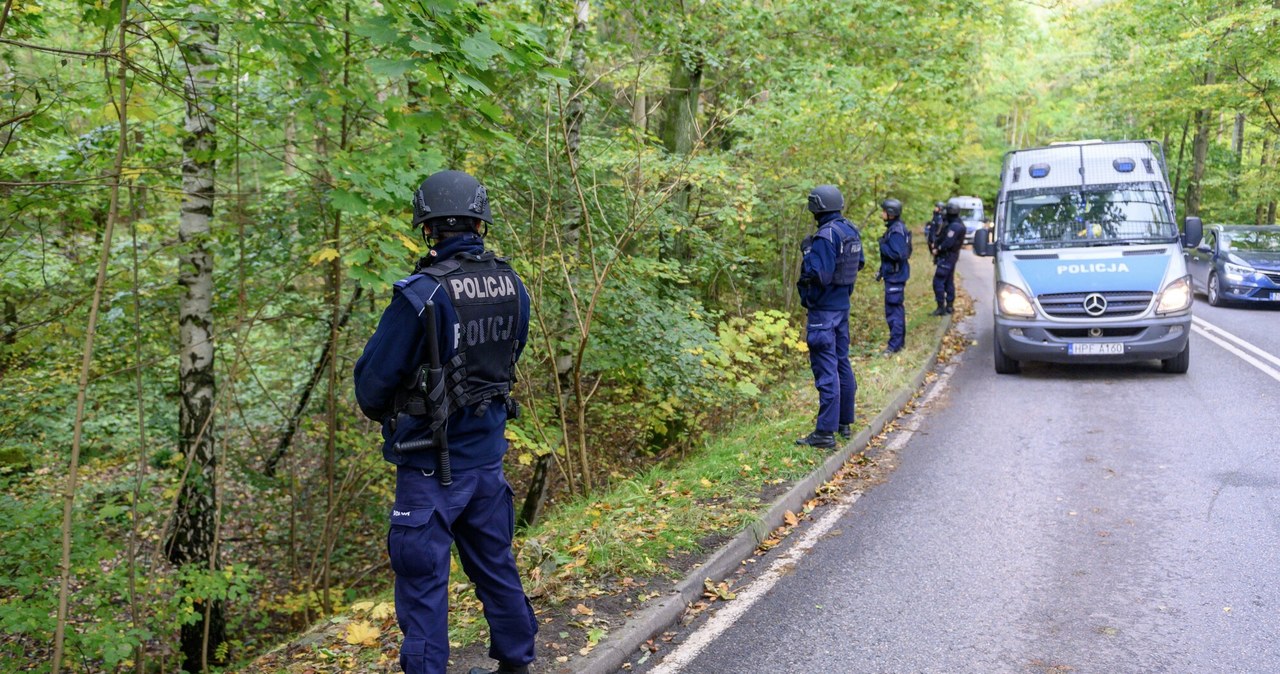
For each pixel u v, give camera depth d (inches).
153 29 200.2
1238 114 965.2
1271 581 176.6
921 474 266.8
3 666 237.3
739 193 384.8
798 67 433.7
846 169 471.8
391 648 165.3
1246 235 669.3
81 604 242.8
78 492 307.4
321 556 378.6
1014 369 418.3
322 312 321.1
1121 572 185.6
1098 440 295.1
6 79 220.5
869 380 379.2
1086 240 410.9
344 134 265.4
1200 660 147.5
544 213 302.4
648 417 390.6
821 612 173.2
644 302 320.5
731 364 356.5
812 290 273.0
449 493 119.8
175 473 286.0
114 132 261.1
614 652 151.9
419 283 116.1
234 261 306.3
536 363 333.4
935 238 611.8
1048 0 558.9
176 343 312.8
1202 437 290.4
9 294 275.1
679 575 184.5
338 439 353.1
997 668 148.3
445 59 157.9
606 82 331.0
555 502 370.3
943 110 556.4
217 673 259.4
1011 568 191.0
